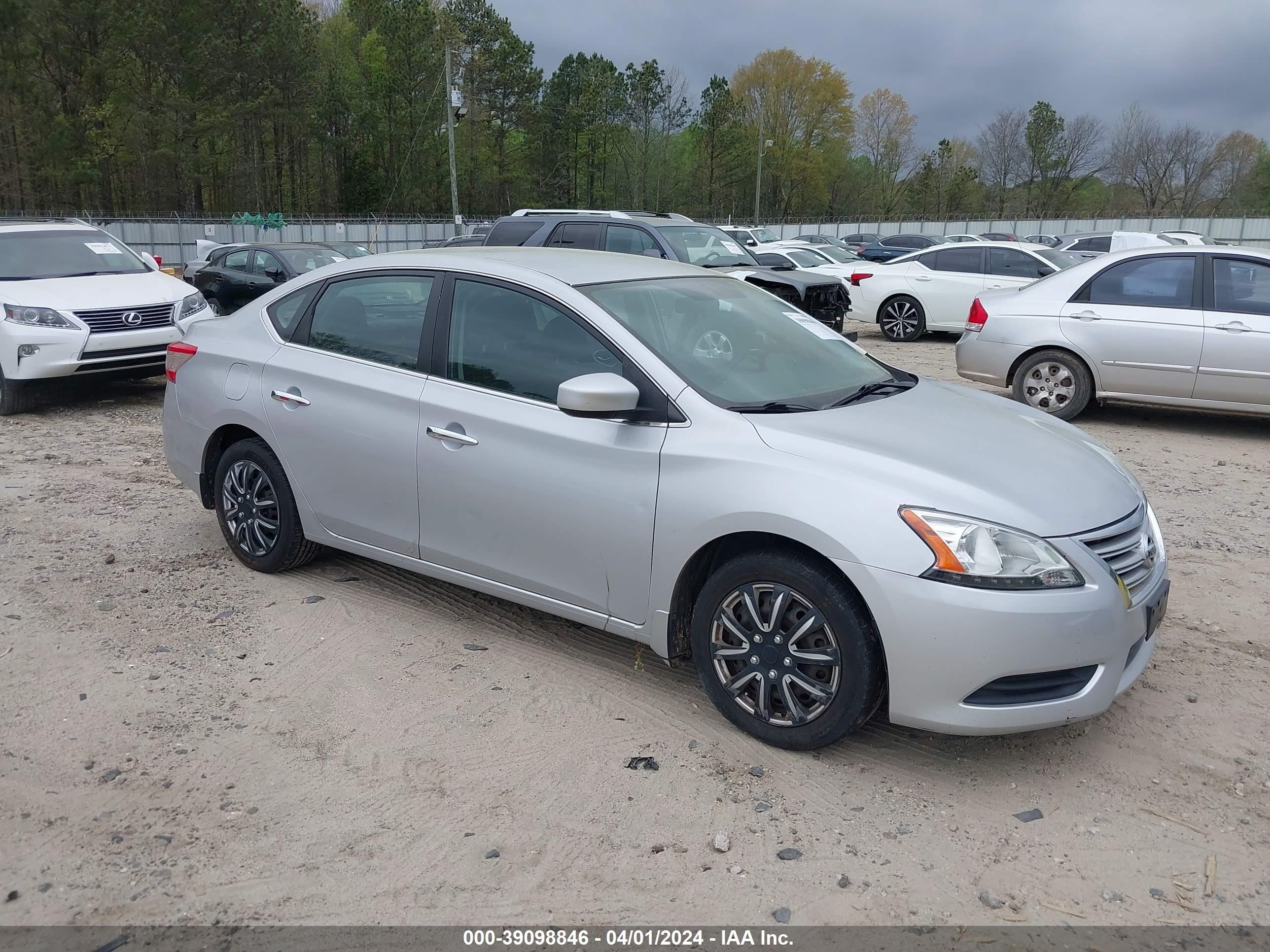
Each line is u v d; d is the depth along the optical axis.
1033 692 3.21
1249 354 8.45
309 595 4.96
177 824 3.13
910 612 3.14
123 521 6.12
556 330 4.05
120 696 3.93
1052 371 9.36
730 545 3.61
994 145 82.62
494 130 70.25
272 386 4.89
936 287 15.53
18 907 2.76
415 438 4.32
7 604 4.80
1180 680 4.13
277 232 44.00
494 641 4.47
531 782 3.38
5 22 45.34
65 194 51.16
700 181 77.25
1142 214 75.06
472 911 2.76
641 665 4.24
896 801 3.28
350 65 69.62
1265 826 3.16
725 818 3.18
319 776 3.40
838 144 85.25
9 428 9.02
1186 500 6.82
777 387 3.98
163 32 47.12
